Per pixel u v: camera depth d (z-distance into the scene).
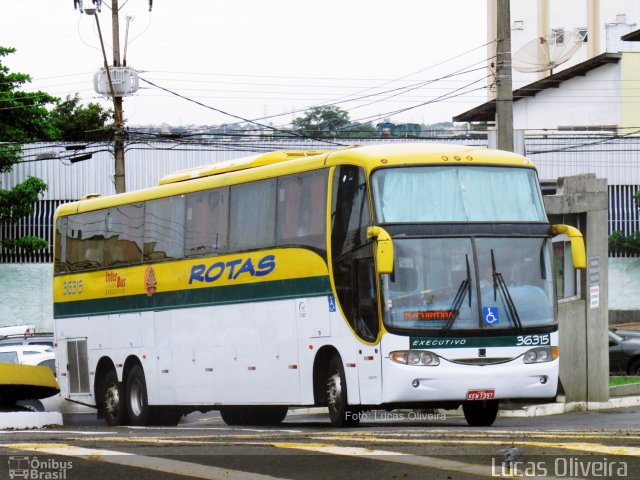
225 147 134.12
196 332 52.97
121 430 46.44
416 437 33.12
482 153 44.56
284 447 30.12
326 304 44.66
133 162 131.00
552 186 69.12
